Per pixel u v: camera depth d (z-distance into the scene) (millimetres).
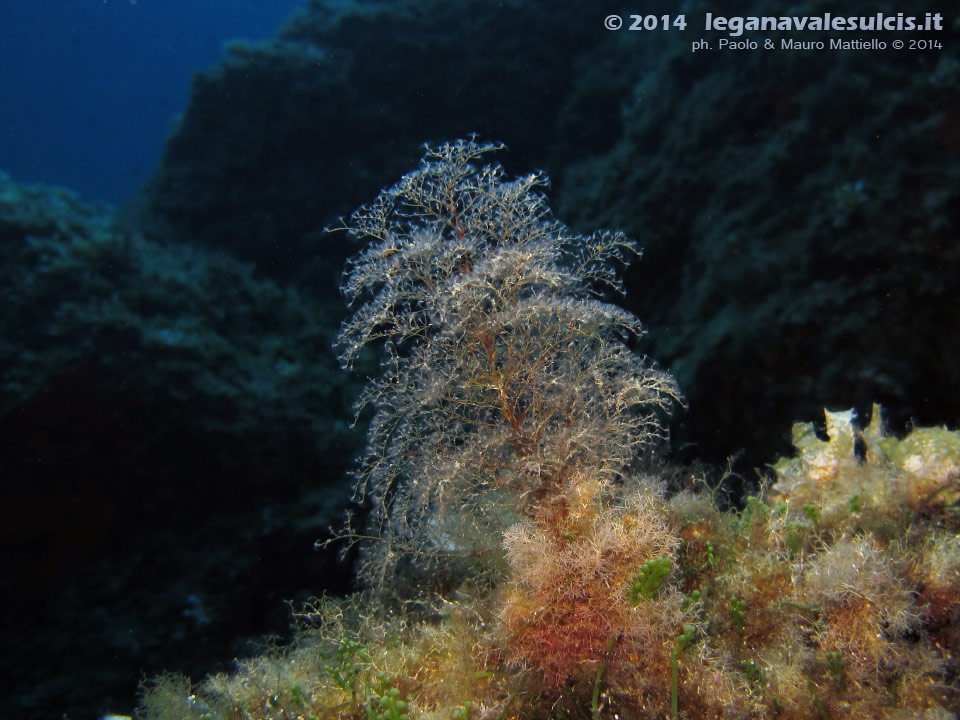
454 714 1692
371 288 2156
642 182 5320
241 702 2176
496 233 2066
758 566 1990
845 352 3602
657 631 1705
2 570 5176
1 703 4836
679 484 3338
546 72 8398
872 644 1654
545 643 1738
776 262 4035
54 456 5227
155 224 8211
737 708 1648
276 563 5590
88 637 5125
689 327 4473
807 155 4160
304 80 8383
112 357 5387
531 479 1855
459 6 8508
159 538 5539
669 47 5719
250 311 6836
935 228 3461
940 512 2121
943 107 3633
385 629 2260
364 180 8281
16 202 5988
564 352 2059
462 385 1933
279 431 5867
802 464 2475
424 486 1913
